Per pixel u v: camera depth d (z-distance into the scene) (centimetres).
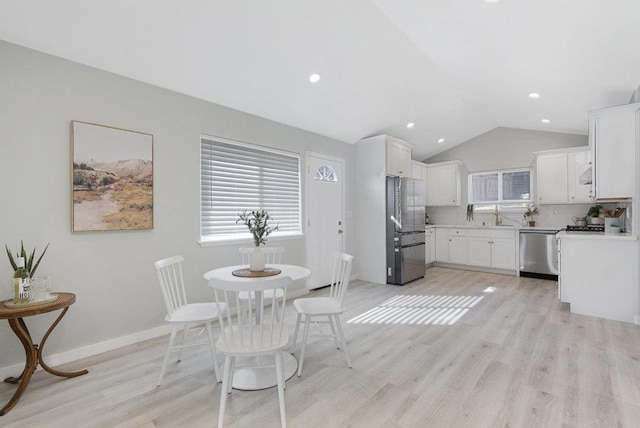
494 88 400
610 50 259
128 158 275
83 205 251
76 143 247
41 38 224
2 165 218
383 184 505
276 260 402
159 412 181
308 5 247
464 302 397
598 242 334
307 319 228
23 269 205
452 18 257
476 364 235
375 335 294
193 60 278
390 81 384
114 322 269
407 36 295
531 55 292
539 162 548
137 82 282
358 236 537
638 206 315
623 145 320
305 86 355
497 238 568
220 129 348
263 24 258
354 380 215
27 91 226
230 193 364
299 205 442
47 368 209
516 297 418
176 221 309
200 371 229
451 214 679
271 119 403
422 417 175
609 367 227
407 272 501
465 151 660
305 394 199
